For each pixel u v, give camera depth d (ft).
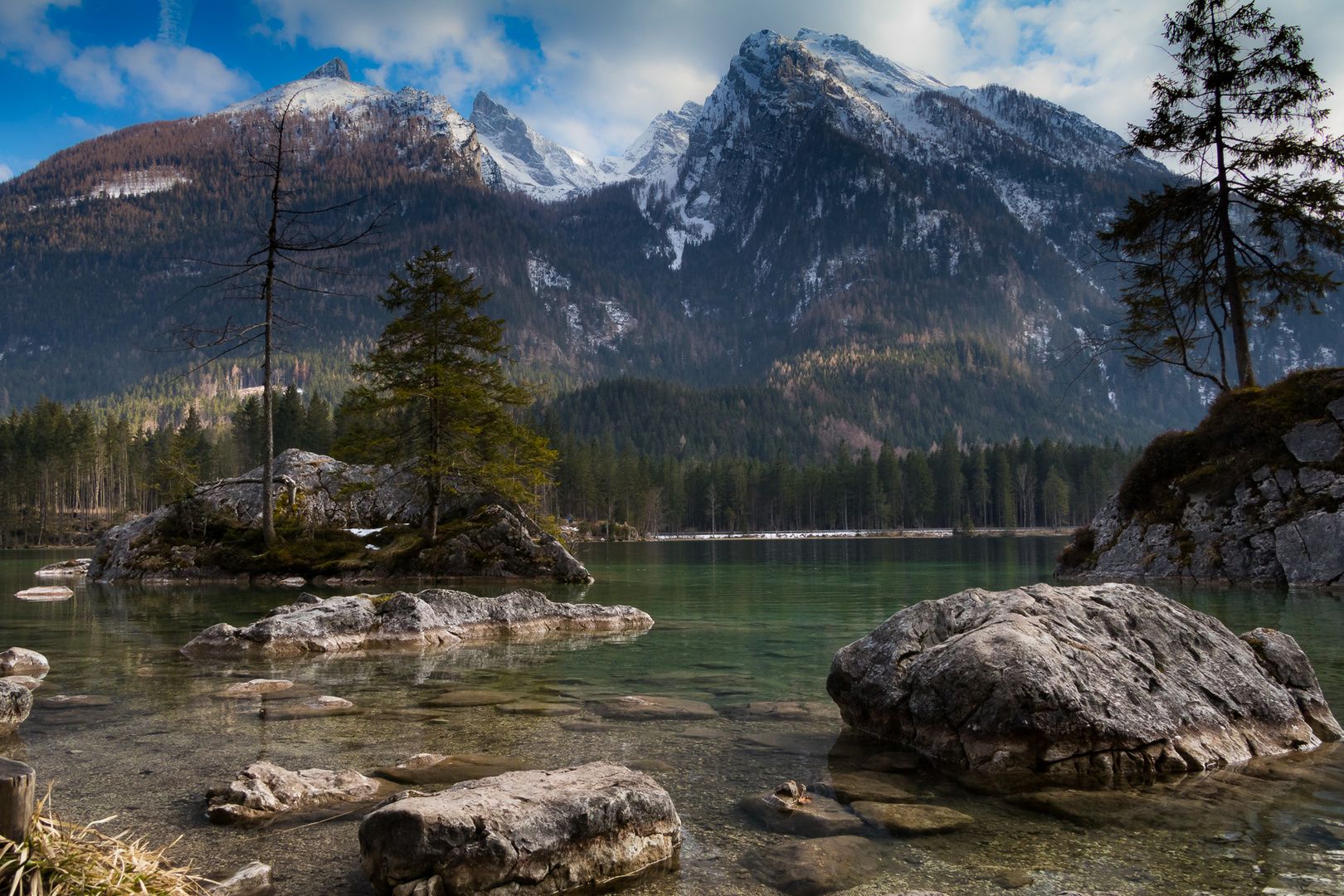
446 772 18.43
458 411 92.38
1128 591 25.81
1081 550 89.81
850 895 12.19
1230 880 12.75
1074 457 424.05
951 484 427.33
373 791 17.15
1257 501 73.20
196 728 22.97
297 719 24.20
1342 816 16.07
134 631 45.37
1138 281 87.56
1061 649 21.53
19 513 285.43
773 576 103.14
